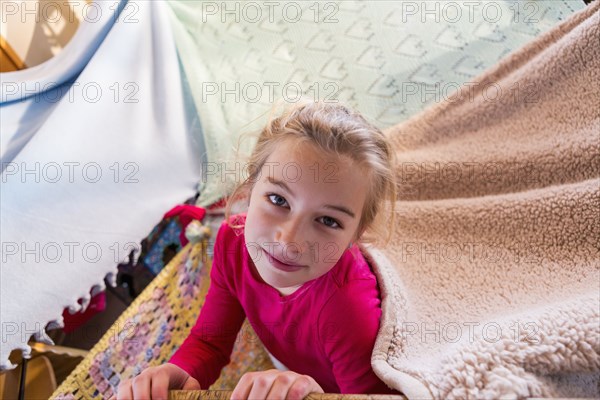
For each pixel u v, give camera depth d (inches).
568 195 26.5
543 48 30.1
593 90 27.6
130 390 20.4
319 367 27.5
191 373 26.0
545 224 27.0
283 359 29.3
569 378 18.7
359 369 22.8
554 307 20.7
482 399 17.0
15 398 33.1
